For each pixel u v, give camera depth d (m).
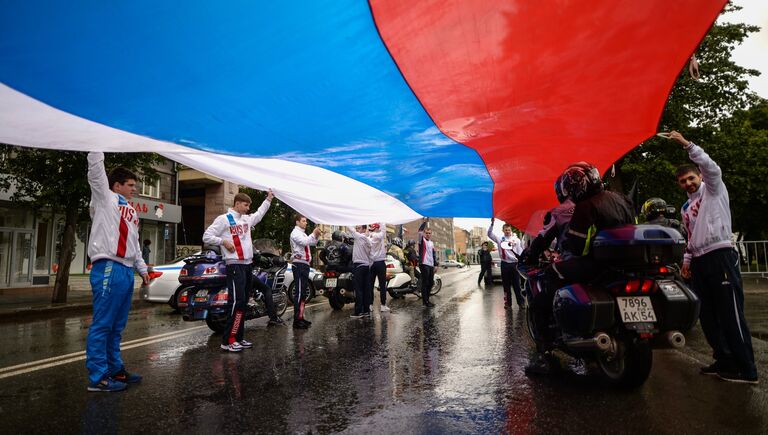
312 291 11.74
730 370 3.71
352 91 3.02
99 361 3.91
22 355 5.55
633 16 2.40
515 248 9.53
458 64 2.81
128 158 12.34
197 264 6.86
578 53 2.71
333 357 5.10
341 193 5.95
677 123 15.76
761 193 17.14
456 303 11.14
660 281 3.23
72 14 2.09
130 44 2.35
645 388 3.55
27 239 18.19
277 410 3.34
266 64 2.65
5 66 2.37
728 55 16.02
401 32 2.50
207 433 2.92
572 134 3.87
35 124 3.03
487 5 2.31
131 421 3.16
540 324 4.14
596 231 3.43
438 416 3.11
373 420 3.07
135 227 4.20
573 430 2.78
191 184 30.56
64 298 12.77
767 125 23.80
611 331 3.39
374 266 9.23
